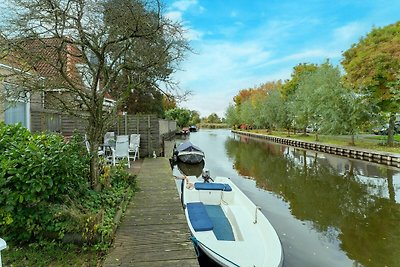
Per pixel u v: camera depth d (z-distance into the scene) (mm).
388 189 10188
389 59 16750
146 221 4758
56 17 4316
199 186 7191
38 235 3752
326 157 18594
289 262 5047
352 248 5582
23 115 9672
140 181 7895
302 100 26562
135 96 24312
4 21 4316
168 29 5684
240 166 15320
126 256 3533
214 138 39156
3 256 3383
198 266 3326
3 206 3582
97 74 5141
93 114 5246
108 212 4625
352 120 19156
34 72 5270
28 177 3615
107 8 4883
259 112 42469
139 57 6094
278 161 17062
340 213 7586
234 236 5195
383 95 17906
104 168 6320
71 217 3820
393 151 16422
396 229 6500
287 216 7359
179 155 15680
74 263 3348
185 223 4684
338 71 20938
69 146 4551
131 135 12211
